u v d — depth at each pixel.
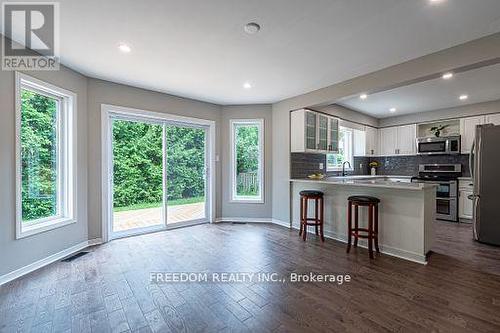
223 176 5.01
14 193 2.50
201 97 4.46
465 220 4.84
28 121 2.83
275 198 4.80
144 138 4.16
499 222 3.42
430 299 2.11
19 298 2.14
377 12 2.01
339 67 3.11
